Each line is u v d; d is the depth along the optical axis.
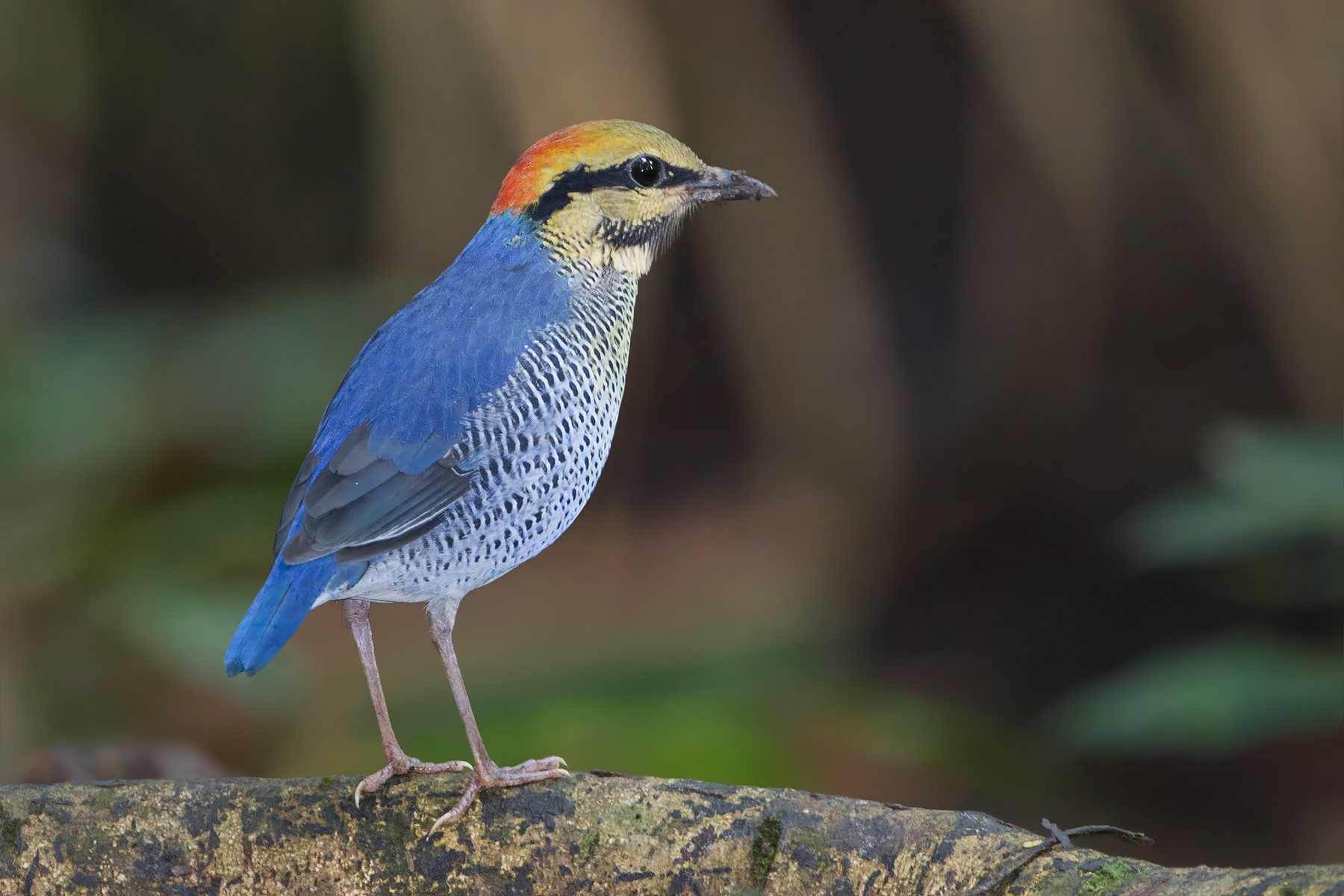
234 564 11.55
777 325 15.06
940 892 4.79
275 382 12.45
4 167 15.16
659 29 12.61
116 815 5.46
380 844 5.46
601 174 7.00
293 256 17.91
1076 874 4.59
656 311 16.83
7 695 10.70
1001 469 16.66
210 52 17.19
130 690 11.38
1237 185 13.72
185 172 17.62
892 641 16.64
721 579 14.40
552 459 6.51
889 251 17.16
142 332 13.16
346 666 12.77
